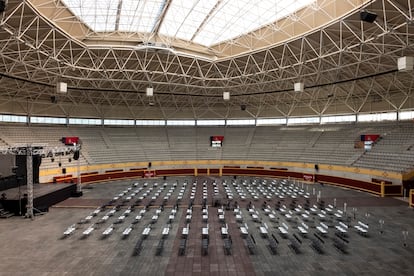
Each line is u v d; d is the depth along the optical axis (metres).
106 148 46.69
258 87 45.44
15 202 23.88
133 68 37.16
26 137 39.28
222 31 32.25
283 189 35.62
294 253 15.84
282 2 26.03
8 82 36.53
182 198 30.52
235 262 14.75
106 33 30.53
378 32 25.38
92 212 24.70
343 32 26.55
